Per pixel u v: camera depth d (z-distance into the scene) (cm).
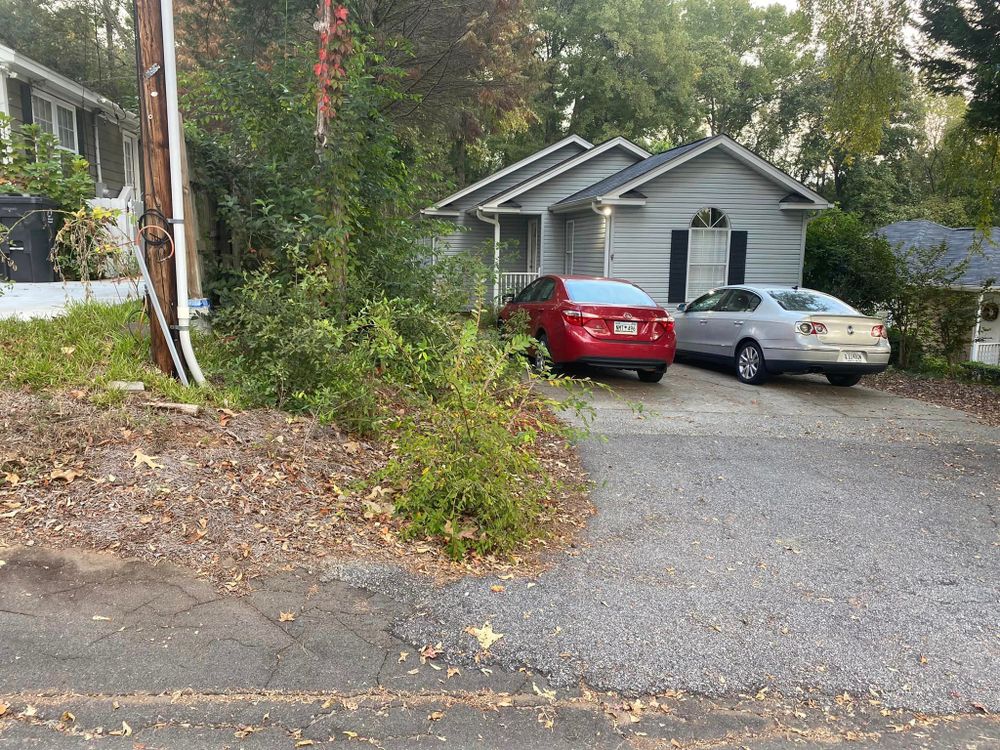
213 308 727
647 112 3631
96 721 270
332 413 554
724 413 867
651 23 3631
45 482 413
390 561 407
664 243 1627
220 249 810
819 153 4056
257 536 405
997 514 552
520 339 484
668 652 341
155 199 560
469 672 317
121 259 654
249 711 282
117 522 392
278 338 576
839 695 316
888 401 1007
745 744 283
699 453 688
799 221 1664
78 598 338
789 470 646
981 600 409
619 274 1620
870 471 654
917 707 311
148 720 273
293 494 456
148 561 370
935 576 439
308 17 1430
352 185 750
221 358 634
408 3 1548
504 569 417
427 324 681
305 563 391
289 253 650
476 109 2181
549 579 409
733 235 1645
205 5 1498
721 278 1662
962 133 1224
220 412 527
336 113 736
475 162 3900
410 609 363
